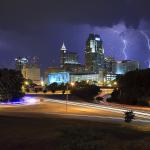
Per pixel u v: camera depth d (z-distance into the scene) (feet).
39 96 513.86
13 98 380.58
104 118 208.13
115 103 370.12
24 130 110.22
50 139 91.09
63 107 299.99
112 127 123.54
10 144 87.92
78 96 512.63
